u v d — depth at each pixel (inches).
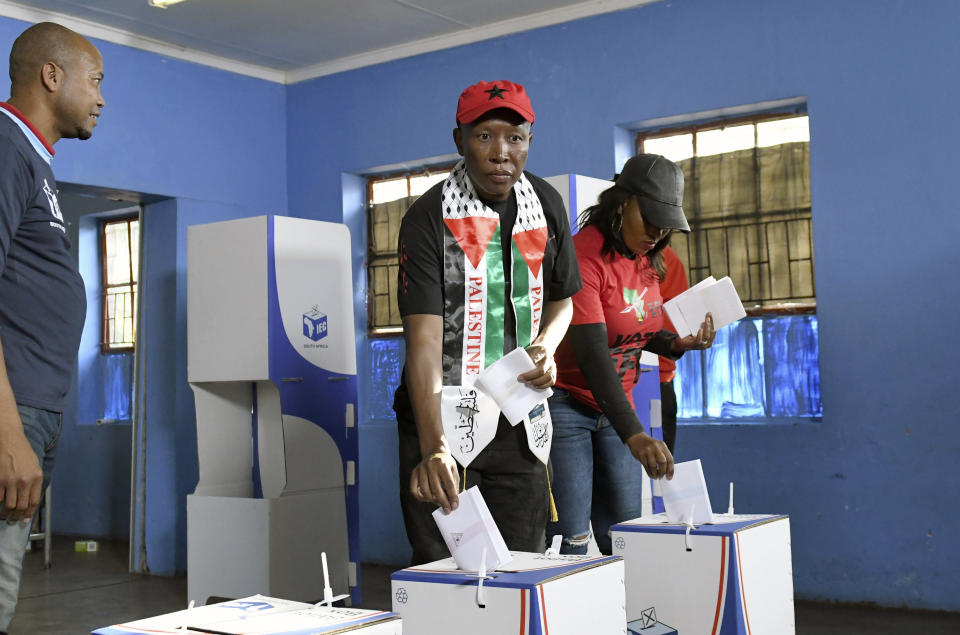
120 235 279.4
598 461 102.3
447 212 75.2
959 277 155.6
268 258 165.8
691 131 187.5
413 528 79.2
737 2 176.2
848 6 165.8
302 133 233.8
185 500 210.5
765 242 178.5
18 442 65.0
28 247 71.6
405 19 201.0
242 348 167.8
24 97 74.0
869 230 163.2
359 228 230.5
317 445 170.2
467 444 74.4
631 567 76.1
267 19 199.3
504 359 69.2
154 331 215.3
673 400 150.0
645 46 186.2
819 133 167.8
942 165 157.4
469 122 71.7
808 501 167.0
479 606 57.1
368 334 228.8
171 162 211.5
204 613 51.6
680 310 99.0
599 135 191.2
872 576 161.3
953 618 151.2
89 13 193.0
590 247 95.2
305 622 49.0
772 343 177.5
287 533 162.7
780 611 77.4
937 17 158.4
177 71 213.9
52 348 72.8
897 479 159.6
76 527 276.7
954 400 155.4
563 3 193.3
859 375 163.3
